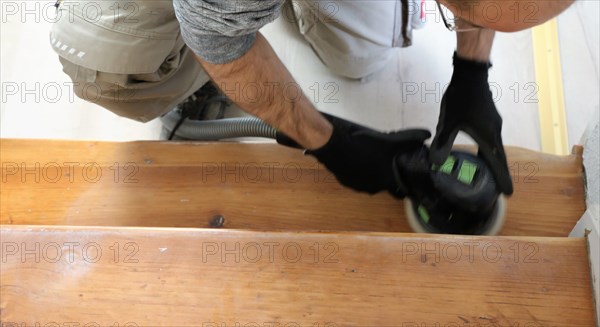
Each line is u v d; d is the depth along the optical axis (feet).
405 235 2.82
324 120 3.60
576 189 3.65
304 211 3.78
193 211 3.81
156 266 2.76
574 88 5.72
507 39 6.00
